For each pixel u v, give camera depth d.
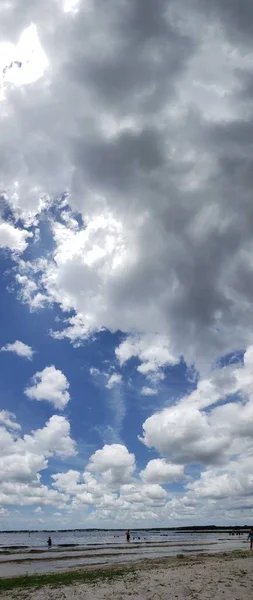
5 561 44.66
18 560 45.91
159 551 59.69
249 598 16.00
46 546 84.75
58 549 69.69
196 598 16.25
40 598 18.12
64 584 22.25
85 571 29.92
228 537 137.25
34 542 118.62
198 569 26.38
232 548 63.44
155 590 18.56
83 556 51.41
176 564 32.38
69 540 135.38
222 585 19.09
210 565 28.98
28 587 21.66
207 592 17.44
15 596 19.00
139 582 21.56
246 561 31.53
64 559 46.81
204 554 46.06
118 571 28.52
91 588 20.19
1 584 23.28
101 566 35.62
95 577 25.09
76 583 22.47
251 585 18.97
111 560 43.88
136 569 29.59
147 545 82.12
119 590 19.09
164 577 23.02
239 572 23.89
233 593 17.08
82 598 17.52
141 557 47.69
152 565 33.28
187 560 37.53
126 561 41.50
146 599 16.58
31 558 48.78
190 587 18.84
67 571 31.12
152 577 23.41
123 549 67.38
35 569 35.41
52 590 20.19
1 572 33.28
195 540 110.62
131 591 18.64
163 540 115.75
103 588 20.00
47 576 26.95
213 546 72.56
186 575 23.31
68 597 17.89
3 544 102.38
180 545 79.44
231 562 31.11
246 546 68.75
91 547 76.38
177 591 18.00
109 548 71.38
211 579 21.19
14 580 24.98
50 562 42.97
